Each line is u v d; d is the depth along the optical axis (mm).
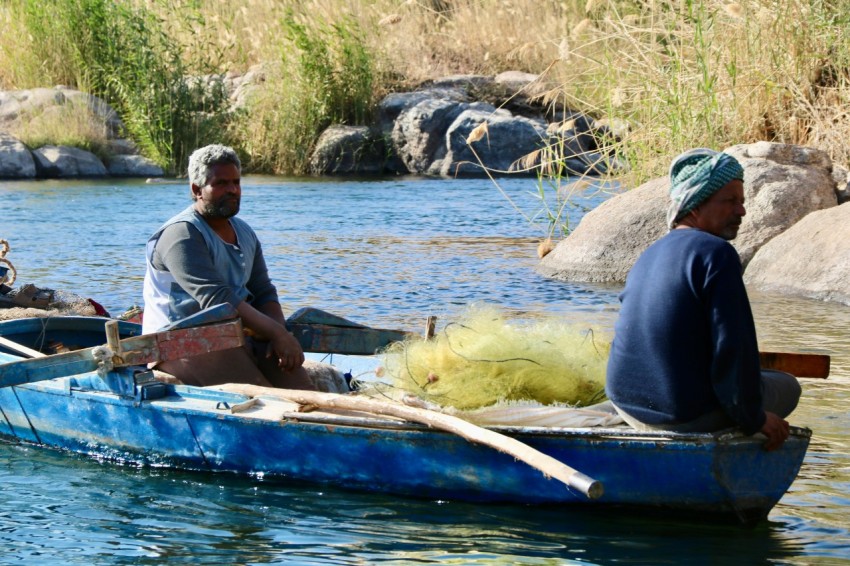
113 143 35188
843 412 9609
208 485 8172
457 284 16656
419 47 38844
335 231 22344
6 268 13477
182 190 29641
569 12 35125
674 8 20766
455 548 6844
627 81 20922
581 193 21031
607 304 15164
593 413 7719
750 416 6930
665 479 7164
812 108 19141
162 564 6645
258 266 9930
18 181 32031
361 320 13930
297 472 8133
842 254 15555
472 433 7258
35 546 6973
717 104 19453
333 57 36656
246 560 6699
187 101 35188
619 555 6719
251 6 38844
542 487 7422
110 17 36719
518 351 8352
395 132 35625
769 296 15641
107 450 8977
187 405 8445
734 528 7168
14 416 9586
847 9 19672
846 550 6789
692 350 7027
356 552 6801
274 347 9211
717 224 7230
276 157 35875
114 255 19188
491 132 33625
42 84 37375
